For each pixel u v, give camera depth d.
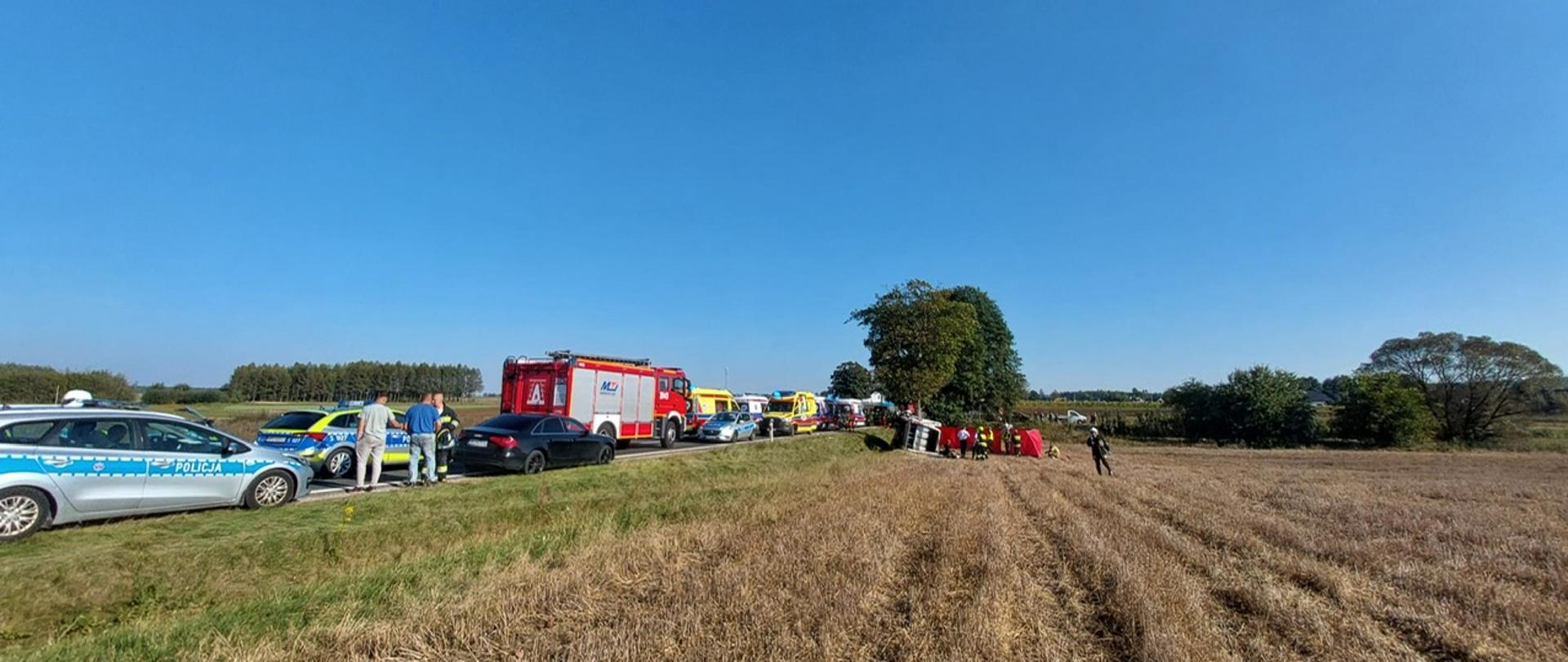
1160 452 41.31
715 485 15.66
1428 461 34.56
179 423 9.72
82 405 9.67
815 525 9.80
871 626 5.79
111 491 8.77
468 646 5.29
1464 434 50.03
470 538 9.81
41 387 29.77
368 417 12.60
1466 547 9.98
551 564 7.92
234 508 10.14
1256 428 48.34
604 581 6.97
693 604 6.06
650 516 11.34
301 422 14.70
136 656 5.18
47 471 8.23
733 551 8.20
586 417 21.11
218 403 51.19
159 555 7.29
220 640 5.32
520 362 21.31
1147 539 9.98
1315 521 12.20
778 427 35.41
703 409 34.00
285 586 7.34
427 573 7.39
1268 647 5.61
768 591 6.43
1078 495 15.46
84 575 6.61
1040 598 6.95
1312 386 88.62
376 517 9.88
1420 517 12.73
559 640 5.43
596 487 14.11
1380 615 6.59
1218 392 50.44
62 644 5.55
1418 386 52.25
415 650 5.22
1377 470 28.05
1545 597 7.45
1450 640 5.93
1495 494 17.62
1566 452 43.16
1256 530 11.07
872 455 28.08
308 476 11.18
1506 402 49.81
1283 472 26.03
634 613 5.93
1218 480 21.09
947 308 38.00
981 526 10.07
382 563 8.36
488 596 6.35
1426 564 8.68
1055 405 93.50
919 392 37.03
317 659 5.05
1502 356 49.38
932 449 32.69
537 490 12.79
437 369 74.19
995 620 5.95
